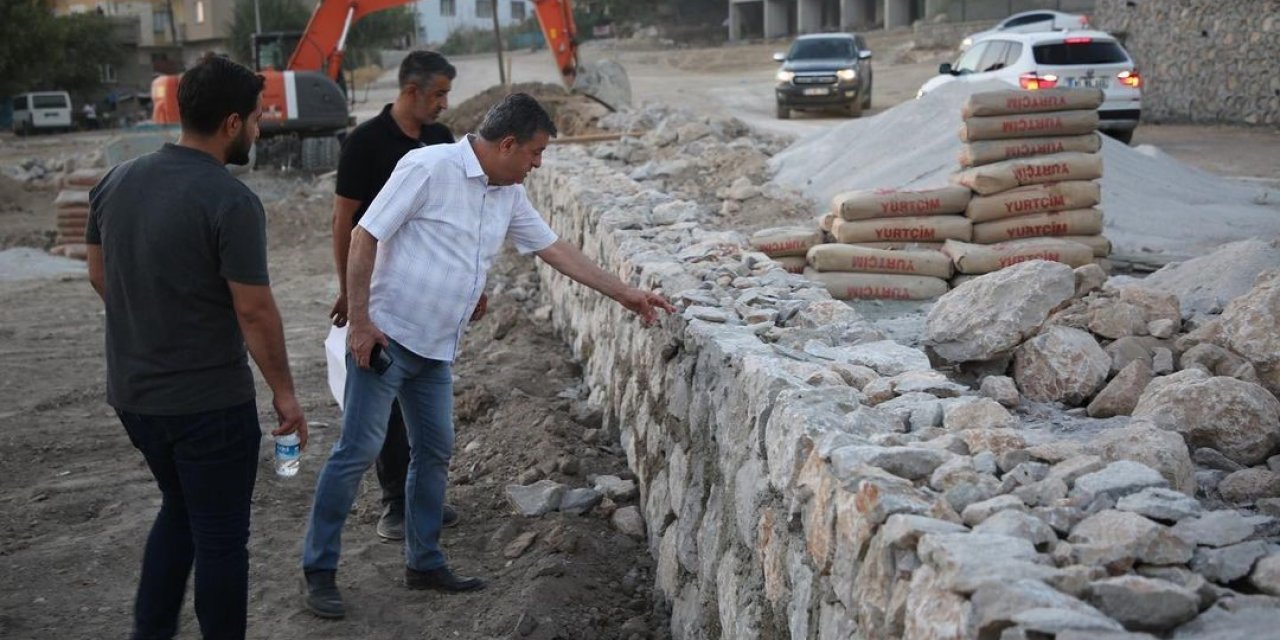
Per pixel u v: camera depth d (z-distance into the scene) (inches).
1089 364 173.5
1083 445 124.1
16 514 224.8
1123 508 98.6
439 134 200.4
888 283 282.8
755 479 133.6
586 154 534.3
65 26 1979.6
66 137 1616.6
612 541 201.9
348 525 215.2
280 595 186.4
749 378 140.2
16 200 849.5
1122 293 194.1
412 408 178.9
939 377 141.9
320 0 874.1
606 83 914.1
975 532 90.7
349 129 903.7
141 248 133.2
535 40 2667.3
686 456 172.6
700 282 209.8
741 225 395.2
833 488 106.9
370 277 164.2
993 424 126.0
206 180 134.0
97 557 201.8
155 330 134.5
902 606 89.7
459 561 197.9
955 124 440.5
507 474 234.5
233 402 138.1
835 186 438.0
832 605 106.4
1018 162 287.4
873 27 2154.3
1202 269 242.2
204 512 139.4
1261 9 828.6
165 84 847.1
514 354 322.0
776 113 1006.4
